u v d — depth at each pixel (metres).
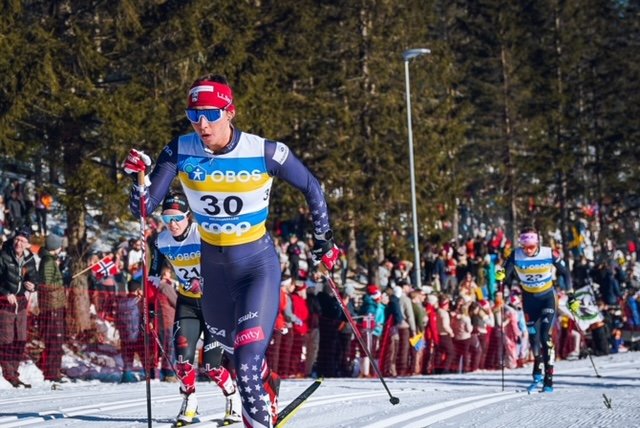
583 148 60.66
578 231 55.47
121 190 27.97
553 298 17.25
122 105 27.59
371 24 44.16
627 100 59.56
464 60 58.38
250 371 7.27
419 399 13.96
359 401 13.40
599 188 58.91
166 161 7.67
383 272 35.97
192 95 7.46
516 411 12.07
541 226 57.09
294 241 32.12
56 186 30.39
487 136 57.53
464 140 52.62
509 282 19.05
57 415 11.42
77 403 12.95
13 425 10.48
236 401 10.75
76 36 27.58
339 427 10.26
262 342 7.39
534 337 17.14
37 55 26.28
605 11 61.97
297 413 11.66
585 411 11.90
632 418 10.96
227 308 7.83
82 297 19.19
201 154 7.60
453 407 12.69
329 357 22.92
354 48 43.50
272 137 34.00
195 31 30.00
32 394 14.84
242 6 33.03
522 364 30.06
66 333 18.72
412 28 46.72
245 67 33.03
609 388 17.50
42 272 18.27
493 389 17.30
